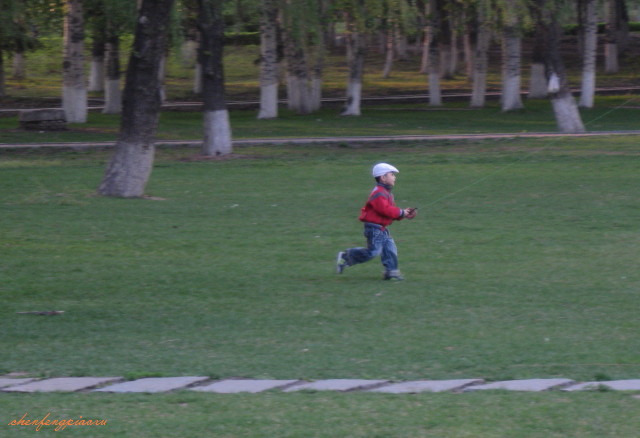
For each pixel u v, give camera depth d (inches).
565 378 1088.8
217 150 4315.9
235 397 997.2
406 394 1001.5
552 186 3230.8
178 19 3941.9
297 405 949.8
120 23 4621.1
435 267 1916.8
